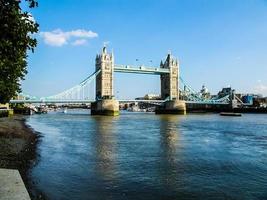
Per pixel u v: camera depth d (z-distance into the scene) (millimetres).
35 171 23906
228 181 22016
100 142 44062
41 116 146875
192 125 84562
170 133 59375
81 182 21094
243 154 34125
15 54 15484
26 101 149500
